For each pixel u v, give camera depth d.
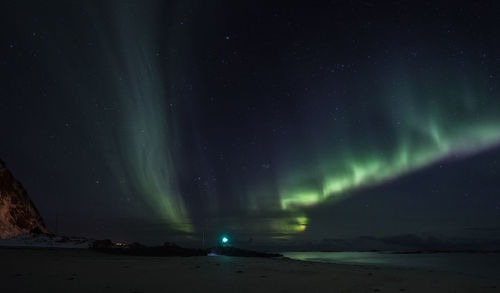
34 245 16.17
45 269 8.24
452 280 8.98
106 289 6.14
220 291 6.29
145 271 8.52
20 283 6.43
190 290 6.28
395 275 9.52
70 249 14.70
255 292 6.29
